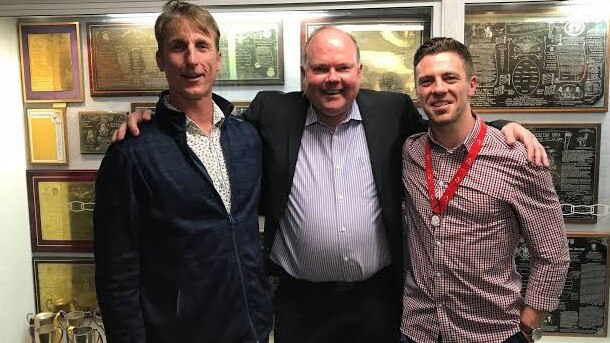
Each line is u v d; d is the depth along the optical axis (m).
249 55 2.13
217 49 1.40
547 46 1.96
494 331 1.46
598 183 2.01
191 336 1.38
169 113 1.35
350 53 1.56
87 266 2.31
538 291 1.47
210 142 1.41
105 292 1.34
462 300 1.46
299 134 1.66
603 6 1.93
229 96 2.16
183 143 1.35
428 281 1.50
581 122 2.00
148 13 2.09
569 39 1.96
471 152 1.44
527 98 2.00
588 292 2.05
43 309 2.33
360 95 1.71
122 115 2.20
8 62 2.17
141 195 1.33
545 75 1.98
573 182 2.02
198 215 1.35
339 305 1.68
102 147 2.22
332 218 1.61
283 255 1.70
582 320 2.07
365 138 1.66
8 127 2.18
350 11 2.04
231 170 1.43
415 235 1.56
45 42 2.18
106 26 2.15
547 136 2.01
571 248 2.05
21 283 2.28
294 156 1.64
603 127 1.99
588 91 1.97
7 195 2.19
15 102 2.21
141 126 1.36
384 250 1.66
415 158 1.57
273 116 1.68
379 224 1.64
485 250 1.43
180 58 1.32
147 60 2.15
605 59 1.95
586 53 1.96
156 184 1.32
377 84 2.06
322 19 2.07
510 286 1.47
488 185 1.42
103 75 2.18
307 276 1.67
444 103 1.41
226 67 2.14
